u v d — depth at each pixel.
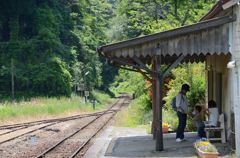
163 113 29.34
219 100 21.05
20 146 22.67
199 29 17.00
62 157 18.47
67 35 96.88
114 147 20.31
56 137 27.19
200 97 26.58
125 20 74.44
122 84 132.75
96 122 40.81
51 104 53.69
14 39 84.69
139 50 17.64
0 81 76.69
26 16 89.38
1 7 86.75
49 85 77.56
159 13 52.56
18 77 77.12
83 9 113.00
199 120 20.05
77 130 31.70
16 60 81.44
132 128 32.03
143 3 53.03
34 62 81.75
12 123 37.53
